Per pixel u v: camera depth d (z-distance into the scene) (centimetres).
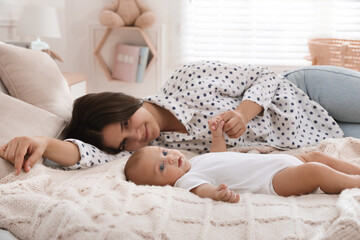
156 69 377
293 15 363
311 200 92
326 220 79
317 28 364
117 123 131
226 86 156
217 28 372
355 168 110
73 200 89
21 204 87
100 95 136
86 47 381
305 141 156
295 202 90
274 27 367
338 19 362
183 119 144
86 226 76
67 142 123
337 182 95
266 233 77
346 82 171
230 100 157
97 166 125
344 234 74
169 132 149
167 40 379
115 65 373
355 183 95
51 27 296
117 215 84
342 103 167
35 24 290
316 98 173
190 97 149
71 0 374
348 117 170
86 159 123
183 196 94
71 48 382
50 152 116
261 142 153
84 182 104
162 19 371
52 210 83
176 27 376
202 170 111
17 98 142
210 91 153
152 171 112
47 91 146
